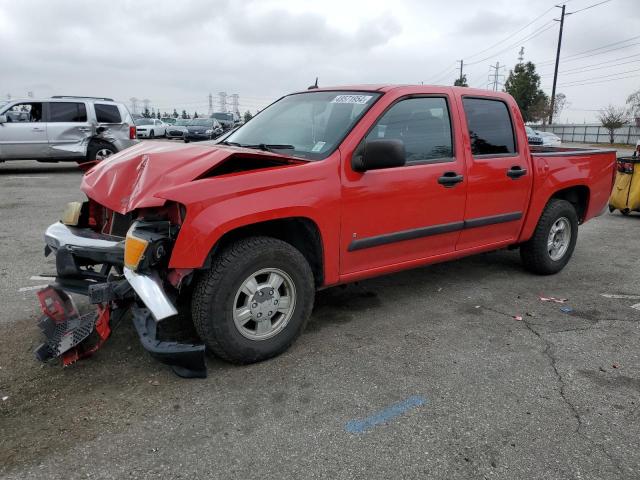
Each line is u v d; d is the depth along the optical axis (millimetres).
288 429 2707
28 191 10336
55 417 2752
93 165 4305
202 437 2625
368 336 3859
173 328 3785
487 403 2994
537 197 5035
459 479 2373
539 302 4668
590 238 7520
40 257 5629
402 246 4078
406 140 4012
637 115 52844
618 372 3393
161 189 3059
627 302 4711
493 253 6375
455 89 4426
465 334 3936
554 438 2686
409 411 2895
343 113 3910
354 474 2389
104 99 13531
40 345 3402
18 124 12492
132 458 2455
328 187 3486
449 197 4234
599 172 5707
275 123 4309
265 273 3318
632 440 2684
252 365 3375
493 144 4656
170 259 2975
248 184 3152
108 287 3049
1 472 2334
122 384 3090
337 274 3732
